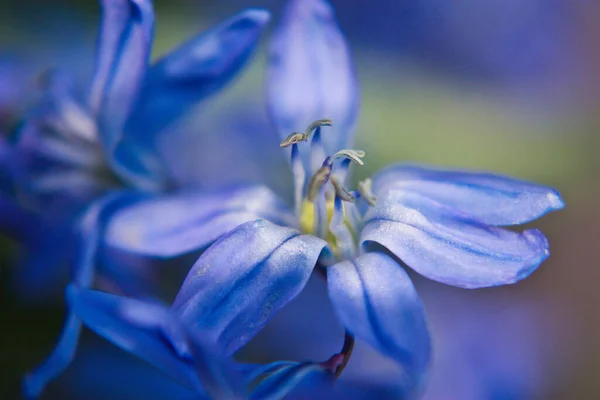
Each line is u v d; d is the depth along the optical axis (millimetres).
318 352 152
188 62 145
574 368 158
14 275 155
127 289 150
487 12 167
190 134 157
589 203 158
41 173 154
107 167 153
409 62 164
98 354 148
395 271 137
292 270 138
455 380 157
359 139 154
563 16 166
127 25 142
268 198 145
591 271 159
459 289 159
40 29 164
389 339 132
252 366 131
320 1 148
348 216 141
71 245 153
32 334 153
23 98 157
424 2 169
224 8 165
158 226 143
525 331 159
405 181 142
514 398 157
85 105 155
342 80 149
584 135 159
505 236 135
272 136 158
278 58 149
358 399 131
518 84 165
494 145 156
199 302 135
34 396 135
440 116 157
